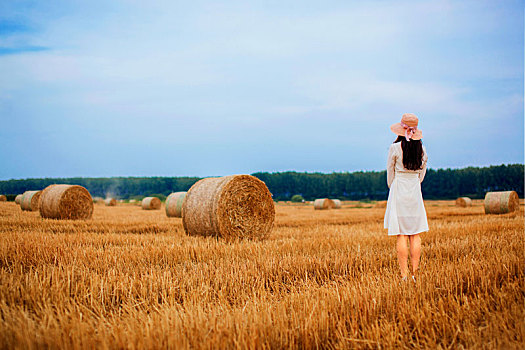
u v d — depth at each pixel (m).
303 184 89.69
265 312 2.94
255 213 9.07
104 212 21.66
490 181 76.56
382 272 4.76
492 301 3.34
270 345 2.62
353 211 27.55
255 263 5.02
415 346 2.63
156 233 9.77
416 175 4.57
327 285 4.16
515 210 19.27
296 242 7.14
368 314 3.10
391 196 4.57
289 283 4.57
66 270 4.34
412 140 4.52
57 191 13.77
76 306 3.29
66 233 8.48
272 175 90.81
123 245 6.82
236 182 8.75
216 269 4.66
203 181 9.49
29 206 20.12
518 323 2.68
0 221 11.31
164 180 98.00
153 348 2.42
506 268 4.29
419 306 3.30
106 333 2.65
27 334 2.51
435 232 8.63
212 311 3.16
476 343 2.49
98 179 95.62
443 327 2.82
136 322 2.83
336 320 2.96
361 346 2.61
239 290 4.05
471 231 8.77
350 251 6.10
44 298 3.39
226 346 2.46
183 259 5.59
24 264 4.90
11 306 3.25
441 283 3.86
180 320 2.81
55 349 2.41
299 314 3.03
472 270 4.10
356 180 88.12
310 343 2.68
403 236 4.48
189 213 9.09
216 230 8.48
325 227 11.88
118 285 3.90
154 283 3.96
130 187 96.25
